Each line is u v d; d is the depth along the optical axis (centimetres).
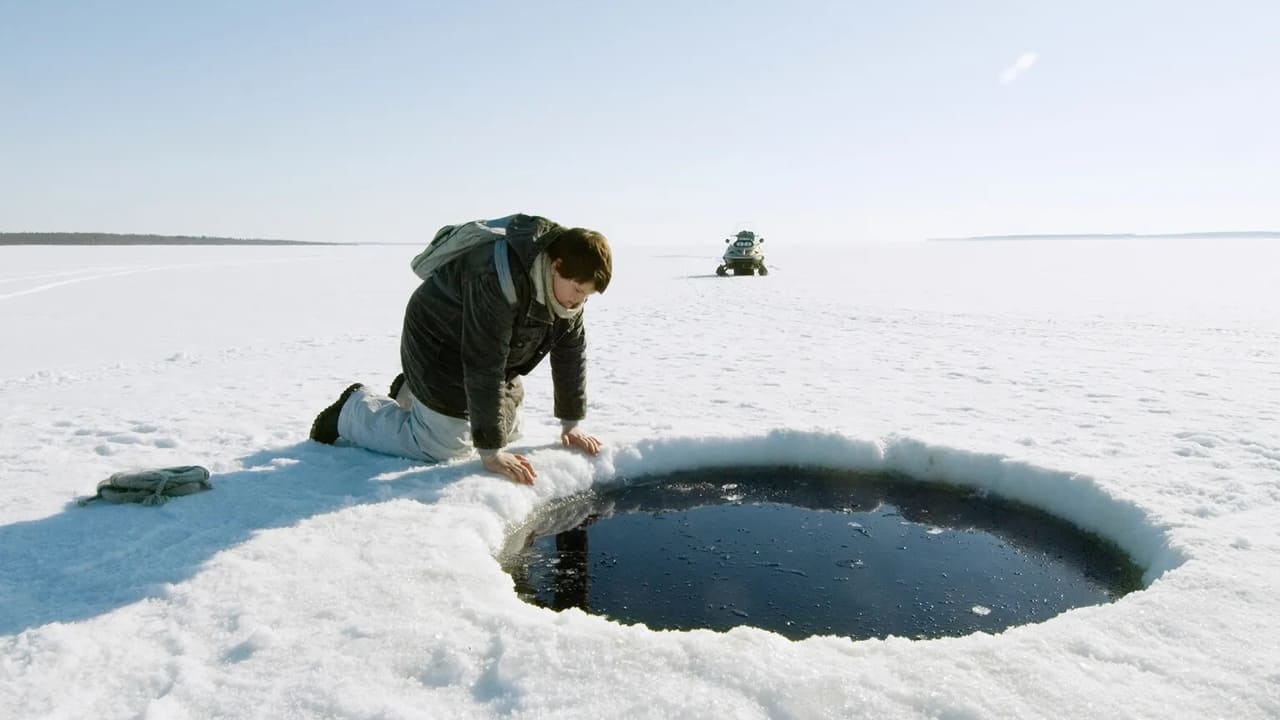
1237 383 513
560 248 255
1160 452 327
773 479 340
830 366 606
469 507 261
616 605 219
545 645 163
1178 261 3139
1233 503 259
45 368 661
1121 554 254
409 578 203
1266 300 1245
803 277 2166
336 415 346
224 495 278
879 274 2316
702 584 234
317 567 211
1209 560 209
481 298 263
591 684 151
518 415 332
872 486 332
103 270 2436
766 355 678
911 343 757
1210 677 151
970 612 214
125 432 390
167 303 1365
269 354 717
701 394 483
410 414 317
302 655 165
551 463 309
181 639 173
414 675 158
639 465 336
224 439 369
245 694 151
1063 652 162
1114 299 1291
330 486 287
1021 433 365
